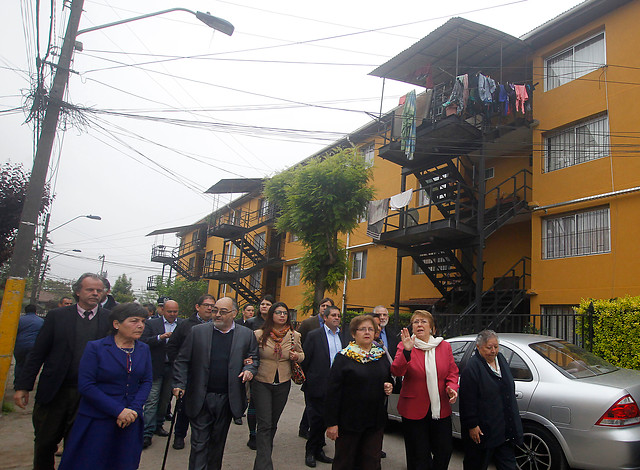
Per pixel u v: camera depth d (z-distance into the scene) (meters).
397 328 13.09
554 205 11.29
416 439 3.91
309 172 13.75
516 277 12.61
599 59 11.13
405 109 12.50
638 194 9.72
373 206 13.62
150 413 5.80
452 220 11.20
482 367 3.91
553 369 4.80
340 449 3.70
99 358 3.35
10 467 4.67
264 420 4.66
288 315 5.08
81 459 3.18
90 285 4.15
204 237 34.44
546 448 4.53
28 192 7.33
